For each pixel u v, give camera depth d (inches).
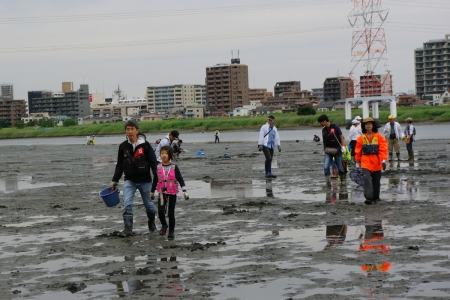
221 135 3954.2
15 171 1363.2
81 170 1299.2
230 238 452.8
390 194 663.1
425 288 293.7
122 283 332.8
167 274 348.5
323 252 385.7
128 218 483.2
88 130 5585.6
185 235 474.6
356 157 611.5
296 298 288.4
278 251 396.2
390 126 1123.9
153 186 477.1
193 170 1159.6
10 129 7327.8
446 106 5541.3
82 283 333.7
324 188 757.3
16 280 350.0
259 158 1467.8
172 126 5260.8
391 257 361.4
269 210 586.6
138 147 484.4
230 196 719.1
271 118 921.5
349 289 298.7
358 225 479.8
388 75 4411.9
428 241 404.5
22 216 623.2
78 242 461.4
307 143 2224.4
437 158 1190.9
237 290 308.0
